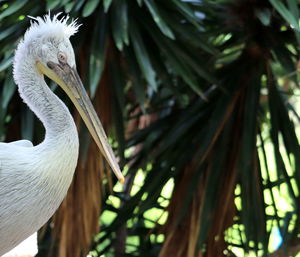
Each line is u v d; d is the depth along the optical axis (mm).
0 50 10492
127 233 12766
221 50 11555
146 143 11859
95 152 10961
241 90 11375
